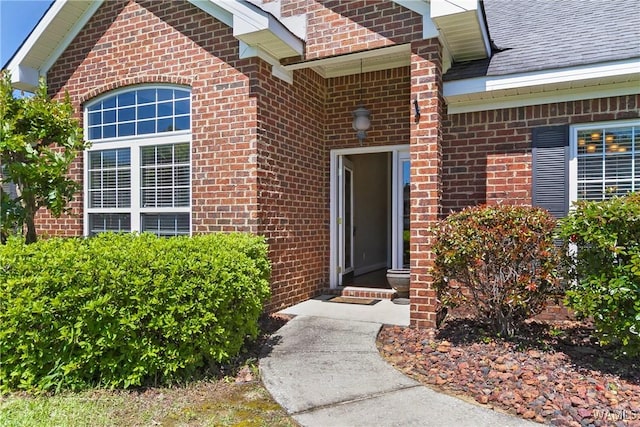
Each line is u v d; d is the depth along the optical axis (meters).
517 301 4.49
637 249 3.84
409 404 3.47
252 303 4.53
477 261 4.55
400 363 4.41
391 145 7.38
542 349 4.55
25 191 5.25
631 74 5.08
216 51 6.19
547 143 5.89
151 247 4.27
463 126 6.38
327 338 5.08
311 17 6.12
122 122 7.05
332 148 7.77
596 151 5.67
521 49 6.12
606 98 5.59
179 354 4.00
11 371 3.96
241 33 5.49
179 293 3.92
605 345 4.29
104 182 7.21
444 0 4.97
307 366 4.30
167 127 6.68
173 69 6.52
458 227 4.68
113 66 7.01
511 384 3.76
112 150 7.14
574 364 4.16
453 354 4.46
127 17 6.88
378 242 11.52
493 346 4.60
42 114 5.25
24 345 3.86
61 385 3.90
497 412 3.33
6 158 5.21
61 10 7.00
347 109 7.66
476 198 6.30
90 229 7.32
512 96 6.04
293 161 6.82
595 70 5.21
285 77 6.58
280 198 6.46
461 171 6.39
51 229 7.61
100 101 7.23
